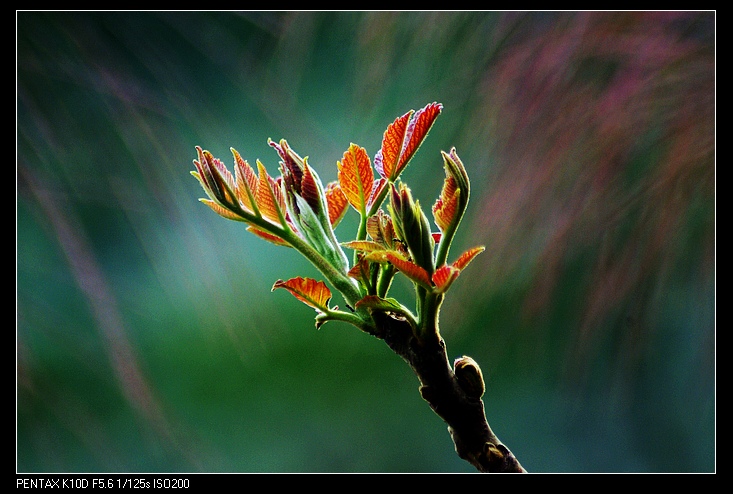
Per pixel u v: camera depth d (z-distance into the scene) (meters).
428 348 0.75
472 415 0.74
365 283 0.75
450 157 0.75
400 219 0.74
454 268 0.73
